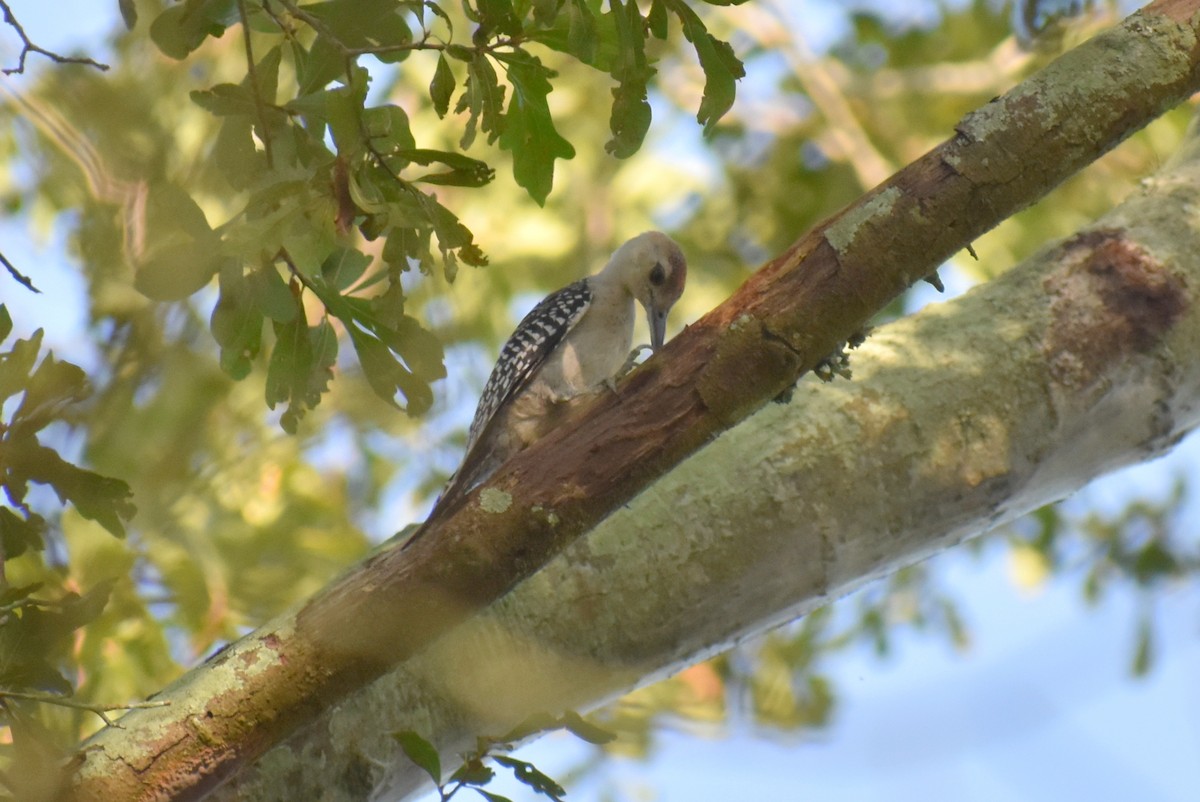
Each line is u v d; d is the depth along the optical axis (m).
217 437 13.47
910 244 7.21
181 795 7.00
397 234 7.30
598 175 17.70
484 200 17.33
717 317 7.32
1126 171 17.38
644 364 7.37
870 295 7.23
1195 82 7.46
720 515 8.32
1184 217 9.22
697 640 8.41
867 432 8.55
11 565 10.66
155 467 12.27
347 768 7.77
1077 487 9.20
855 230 7.22
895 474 8.53
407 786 8.00
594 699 8.35
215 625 12.55
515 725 8.08
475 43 6.99
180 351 11.16
